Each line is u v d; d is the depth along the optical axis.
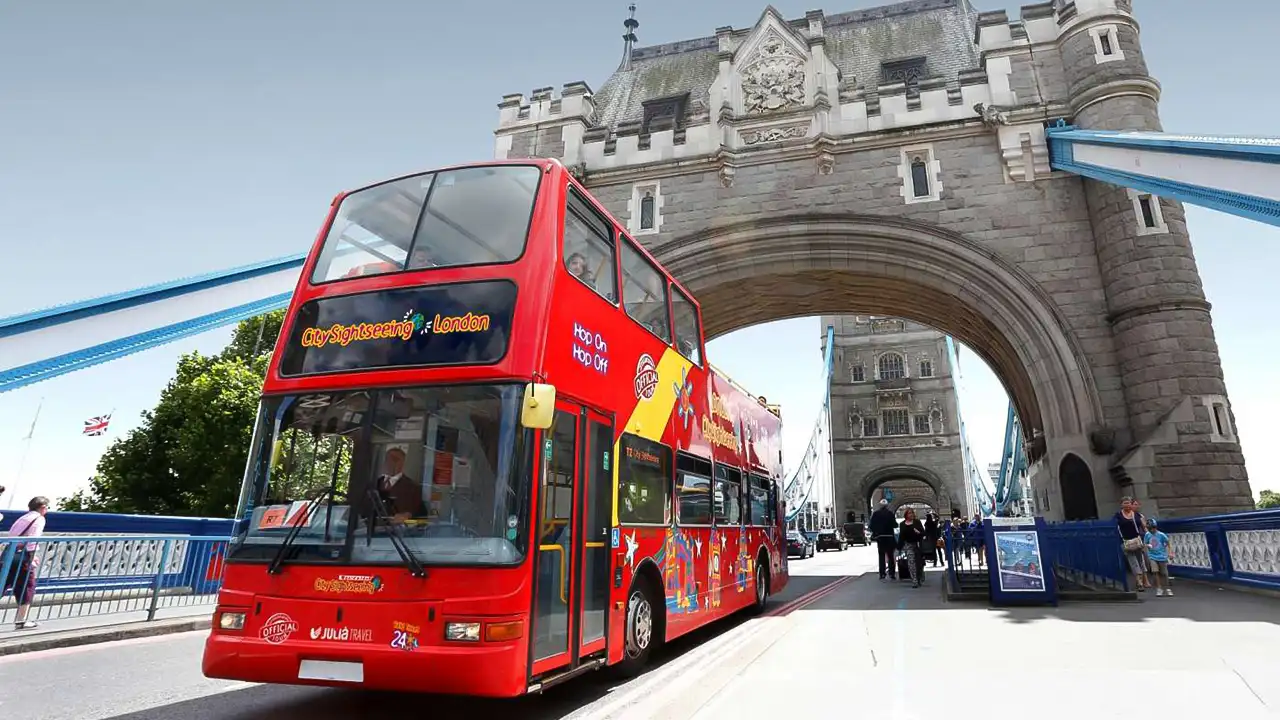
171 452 24.72
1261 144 11.60
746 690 5.48
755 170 21.41
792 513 58.12
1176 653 6.45
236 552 5.02
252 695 6.15
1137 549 11.62
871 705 4.93
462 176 6.12
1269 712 4.52
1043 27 20.30
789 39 22.41
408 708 5.68
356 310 5.52
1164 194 14.62
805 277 21.50
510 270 5.37
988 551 10.73
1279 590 10.65
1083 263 18.48
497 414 4.89
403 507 4.82
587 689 6.27
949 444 63.22
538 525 4.88
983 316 19.38
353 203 6.25
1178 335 16.61
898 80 24.50
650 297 8.02
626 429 6.75
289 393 5.38
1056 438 17.67
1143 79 18.33
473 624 4.46
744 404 11.92
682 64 29.31
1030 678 5.59
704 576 8.73
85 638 8.70
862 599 12.30
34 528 9.43
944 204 19.78
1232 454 15.84
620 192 22.36
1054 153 19.25
